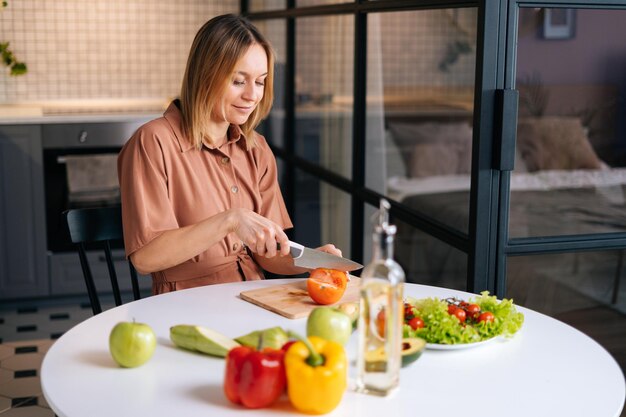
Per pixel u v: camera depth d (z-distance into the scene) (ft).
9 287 13.14
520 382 4.77
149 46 15.05
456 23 8.71
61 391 4.57
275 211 7.58
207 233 6.33
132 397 4.50
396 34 9.70
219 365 4.94
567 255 8.00
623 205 8.13
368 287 4.41
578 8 7.65
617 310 8.27
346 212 11.31
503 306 5.41
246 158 7.41
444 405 4.44
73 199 13.12
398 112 10.09
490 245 7.73
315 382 4.17
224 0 15.30
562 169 7.84
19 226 13.02
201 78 6.78
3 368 10.75
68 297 13.52
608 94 7.86
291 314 5.70
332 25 11.36
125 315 5.79
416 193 9.59
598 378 4.86
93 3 14.66
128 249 6.60
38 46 14.56
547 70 7.59
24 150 12.84
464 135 9.10
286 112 13.53
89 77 14.88
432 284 8.94
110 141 13.16
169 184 6.85
